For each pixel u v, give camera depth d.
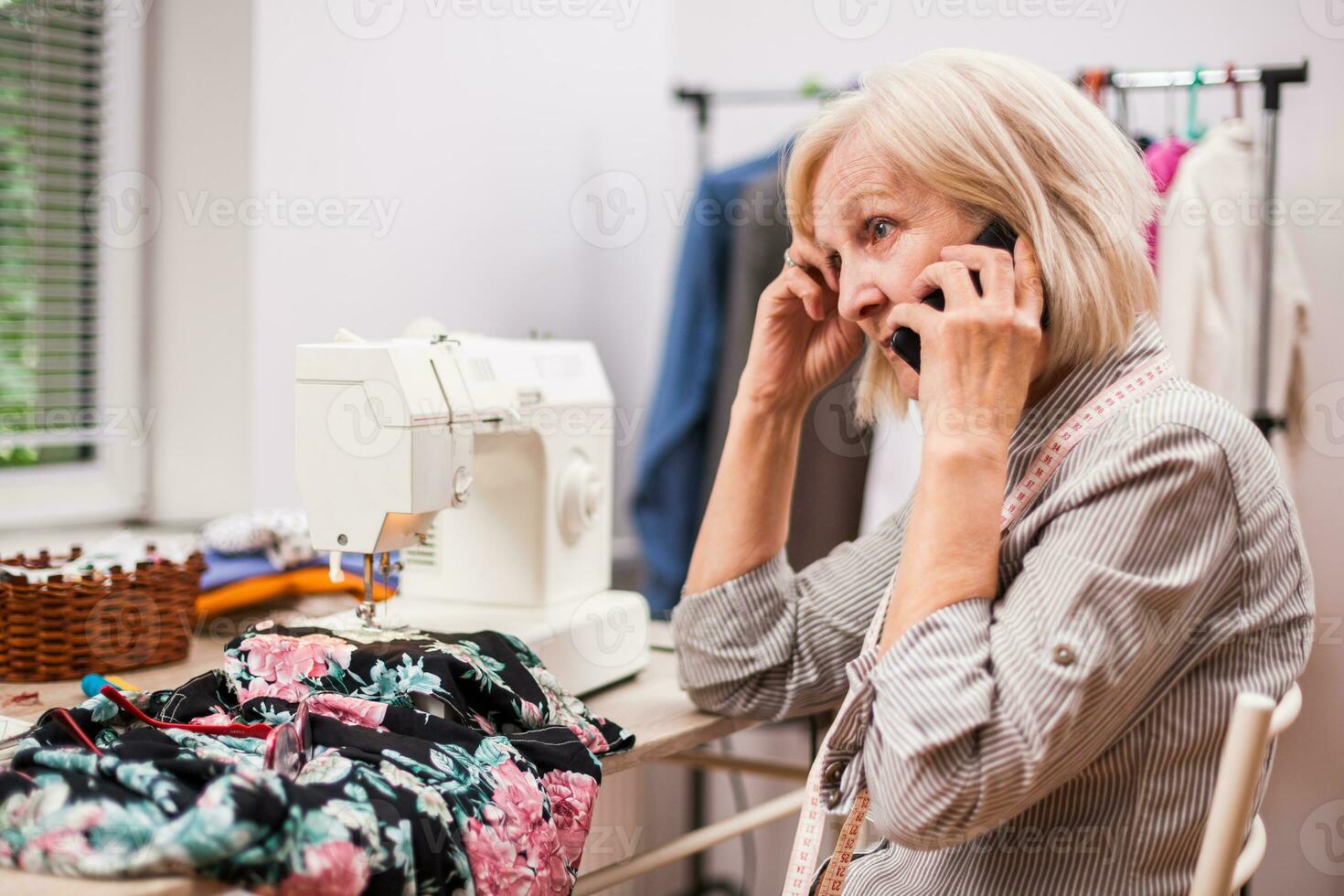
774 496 1.30
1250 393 2.07
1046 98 1.02
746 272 2.14
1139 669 0.89
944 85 1.02
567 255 2.54
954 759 0.88
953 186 1.00
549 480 1.39
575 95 2.52
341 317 2.04
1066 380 1.01
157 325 1.99
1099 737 0.91
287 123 1.92
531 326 2.45
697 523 2.21
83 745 0.93
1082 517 0.91
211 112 1.91
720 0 2.67
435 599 1.44
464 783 0.93
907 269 1.04
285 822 0.77
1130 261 1.00
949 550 0.93
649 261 2.77
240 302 1.93
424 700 1.05
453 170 2.22
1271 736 0.88
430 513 1.21
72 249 1.98
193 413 1.99
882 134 1.03
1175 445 0.91
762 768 1.62
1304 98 2.17
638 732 1.23
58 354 1.98
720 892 2.53
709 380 2.18
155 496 2.04
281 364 1.97
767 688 1.28
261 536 1.58
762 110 2.63
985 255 0.98
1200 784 0.94
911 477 2.20
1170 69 2.28
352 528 1.17
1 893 0.74
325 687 1.06
